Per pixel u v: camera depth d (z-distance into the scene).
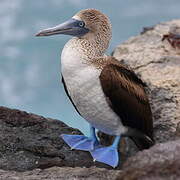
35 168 13.63
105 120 13.87
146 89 17.62
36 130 14.81
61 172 12.92
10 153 13.91
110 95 13.48
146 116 14.40
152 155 9.84
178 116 16.48
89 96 13.48
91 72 13.34
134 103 13.98
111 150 14.17
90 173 12.83
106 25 14.09
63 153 14.21
